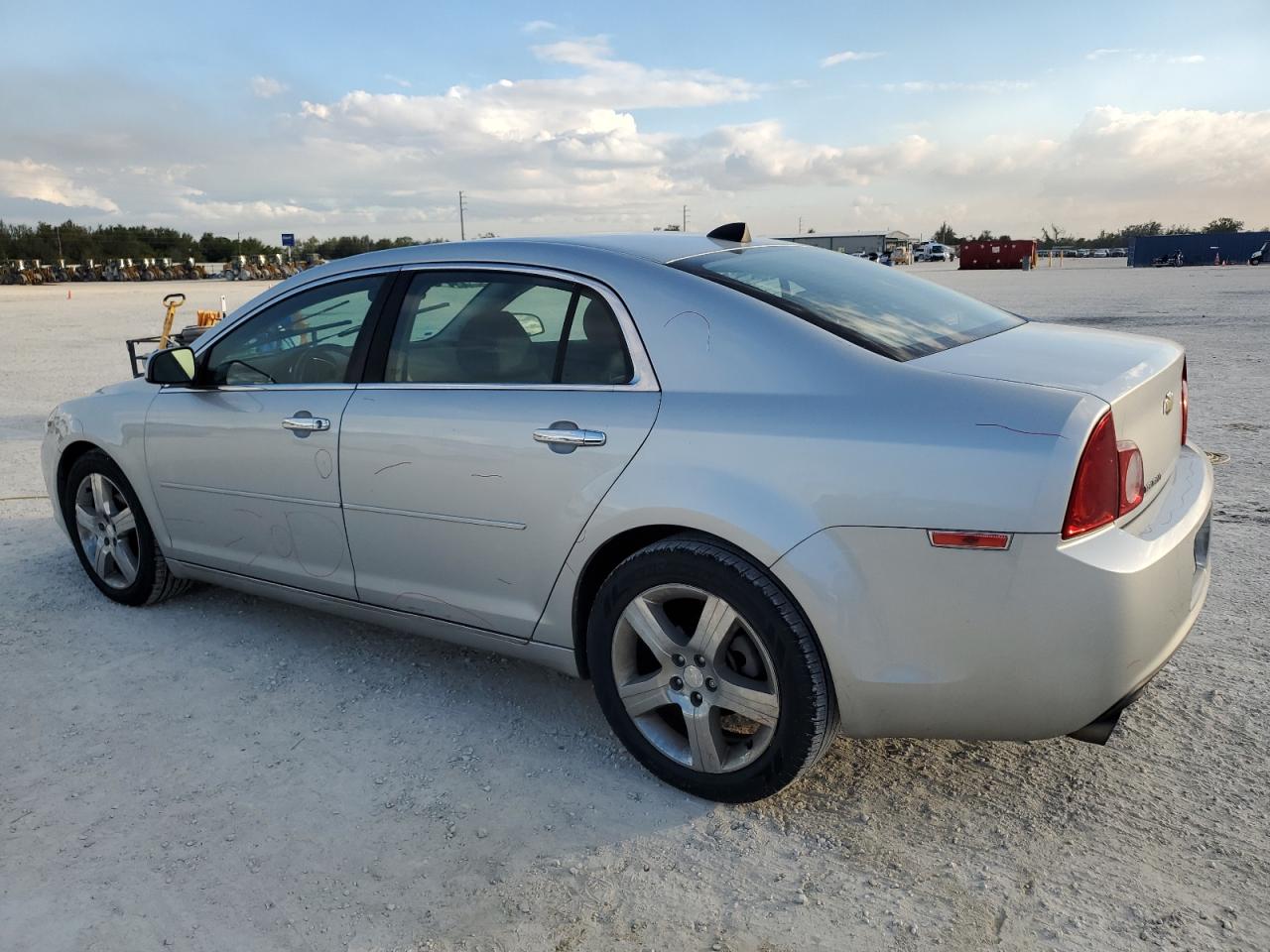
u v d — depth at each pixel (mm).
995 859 2459
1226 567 4438
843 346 2562
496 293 3100
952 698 2359
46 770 2969
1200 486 2717
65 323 23828
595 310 2879
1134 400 2375
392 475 3186
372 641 3930
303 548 3562
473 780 2885
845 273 3264
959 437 2273
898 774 2865
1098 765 2873
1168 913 2236
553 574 2898
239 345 3789
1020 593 2223
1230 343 13914
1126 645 2240
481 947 2191
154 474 3984
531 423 2865
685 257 2992
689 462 2568
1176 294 26547
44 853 2553
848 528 2359
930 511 2270
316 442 3381
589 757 3021
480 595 3105
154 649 3871
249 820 2689
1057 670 2252
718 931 2229
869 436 2357
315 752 3061
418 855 2529
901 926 2225
